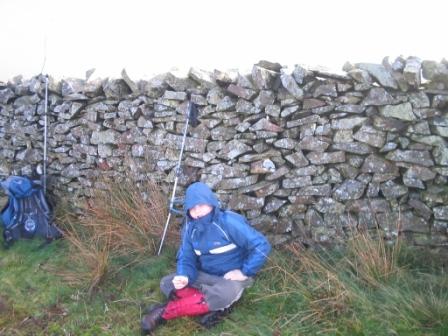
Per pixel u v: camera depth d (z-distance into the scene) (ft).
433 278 10.14
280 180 12.68
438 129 10.80
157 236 13.11
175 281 9.95
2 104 17.67
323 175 12.16
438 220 11.25
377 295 9.77
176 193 13.76
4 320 10.16
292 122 12.05
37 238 14.52
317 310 9.48
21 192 14.58
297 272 11.17
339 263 10.98
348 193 11.96
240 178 12.94
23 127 16.99
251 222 12.96
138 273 12.01
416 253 11.32
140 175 14.39
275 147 12.53
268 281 11.06
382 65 11.22
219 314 9.83
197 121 13.24
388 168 11.49
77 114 15.48
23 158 17.15
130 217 13.78
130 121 14.39
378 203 11.73
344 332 8.86
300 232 12.57
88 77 15.58
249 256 10.08
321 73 11.39
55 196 16.67
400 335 8.54
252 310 10.10
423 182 11.32
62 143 16.15
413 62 10.71
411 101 10.88
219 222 10.07
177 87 13.33
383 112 11.16
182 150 12.84
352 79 11.24
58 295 11.19
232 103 12.58
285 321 9.56
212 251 10.24
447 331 8.39
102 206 14.17
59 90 15.87
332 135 11.87
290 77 11.64
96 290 11.36
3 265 13.04
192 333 9.53
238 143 12.76
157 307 10.02
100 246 13.21
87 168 15.67
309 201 12.41
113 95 14.35
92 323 10.11
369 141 11.42
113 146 14.98
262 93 12.10
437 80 10.66
